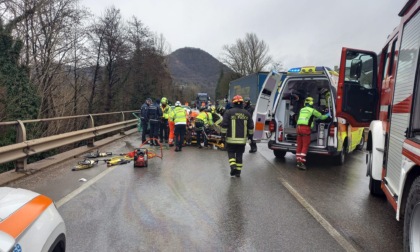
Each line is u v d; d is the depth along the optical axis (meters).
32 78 20.53
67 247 3.96
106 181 7.05
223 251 3.92
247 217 5.04
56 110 21.81
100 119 31.06
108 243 4.09
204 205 5.57
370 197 6.23
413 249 3.16
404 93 4.02
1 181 6.70
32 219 2.31
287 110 10.34
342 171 8.59
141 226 4.62
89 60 28.16
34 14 20.23
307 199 6.02
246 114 7.64
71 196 5.93
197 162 9.46
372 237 4.37
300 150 8.74
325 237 4.35
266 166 9.12
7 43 16.45
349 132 9.89
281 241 4.21
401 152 3.97
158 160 9.71
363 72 6.88
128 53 35.94
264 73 20.33
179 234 4.38
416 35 3.71
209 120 12.47
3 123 6.89
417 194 3.13
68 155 9.76
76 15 23.16
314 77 9.14
